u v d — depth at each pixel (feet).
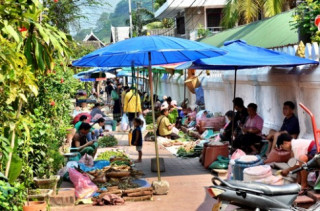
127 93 67.56
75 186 30.58
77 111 69.97
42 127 28.78
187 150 47.42
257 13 85.51
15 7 16.88
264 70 44.70
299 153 26.89
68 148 40.78
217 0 119.85
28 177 25.70
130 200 30.42
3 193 17.31
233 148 40.98
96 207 29.14
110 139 56.13
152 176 37.83
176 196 31.24
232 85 55.36
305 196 25.84
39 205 24.22
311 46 36.81
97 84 145.28
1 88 16.58
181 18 135.13
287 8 85.15
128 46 30.86
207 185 33.91
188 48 30.63
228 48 39.22
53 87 41.27
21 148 24.00
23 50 18.88
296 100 38.75
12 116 17.72
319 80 34.17
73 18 50.19
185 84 72.74
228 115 46.11
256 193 16.76
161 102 85.76
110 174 34.47
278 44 55.72
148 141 58.39
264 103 46.44
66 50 19.74
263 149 39.58
